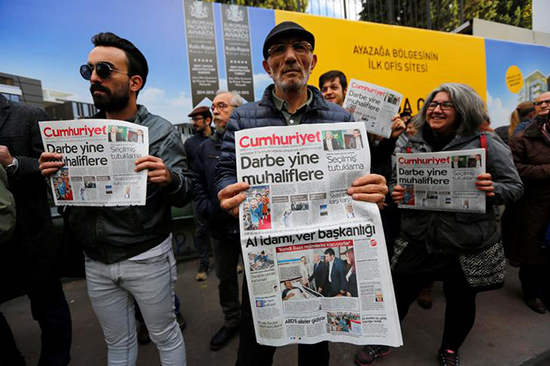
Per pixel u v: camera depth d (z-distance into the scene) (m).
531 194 2.11
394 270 1.65
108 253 1.16
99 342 2.06
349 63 3.61
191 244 3.46
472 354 1.76
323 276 0.96
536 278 2.19
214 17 3.12
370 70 3.73
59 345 1.55
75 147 1.11
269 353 1.17
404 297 1.70
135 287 1.19
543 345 1.82
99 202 1.11
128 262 1.17
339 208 0.95
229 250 1.87
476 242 1.37
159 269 1.23
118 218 1.14
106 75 1.11
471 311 1.52
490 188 1.29
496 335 1.93
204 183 1.83
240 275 3.01
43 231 1.41
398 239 1.67
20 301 2.74
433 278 1.56
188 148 2.79
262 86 3.36
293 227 0.95
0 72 2.53
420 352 1.80
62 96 2.75
